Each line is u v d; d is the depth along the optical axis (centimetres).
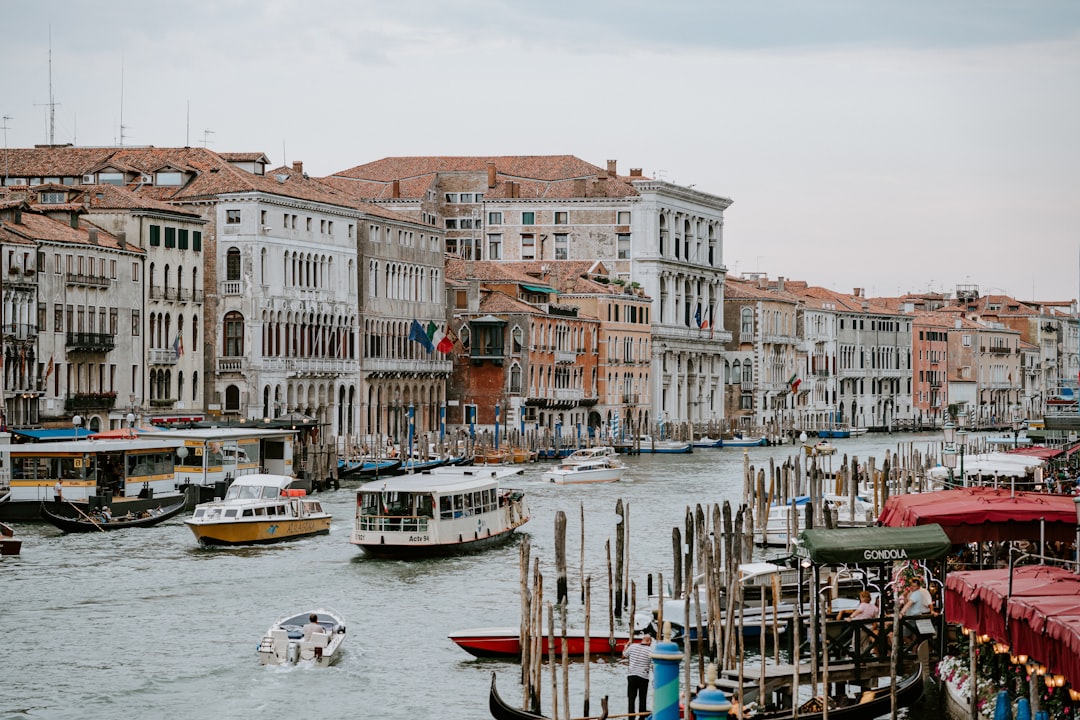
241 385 10794
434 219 15225
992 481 5947
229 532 6525
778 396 17575
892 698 3338
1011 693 3191
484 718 3919
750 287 17862
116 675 4341
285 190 11188
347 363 11775
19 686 4228
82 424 9425
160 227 10238
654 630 4366
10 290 8762
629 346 14838
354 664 4441
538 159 16150
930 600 3862
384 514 6300
